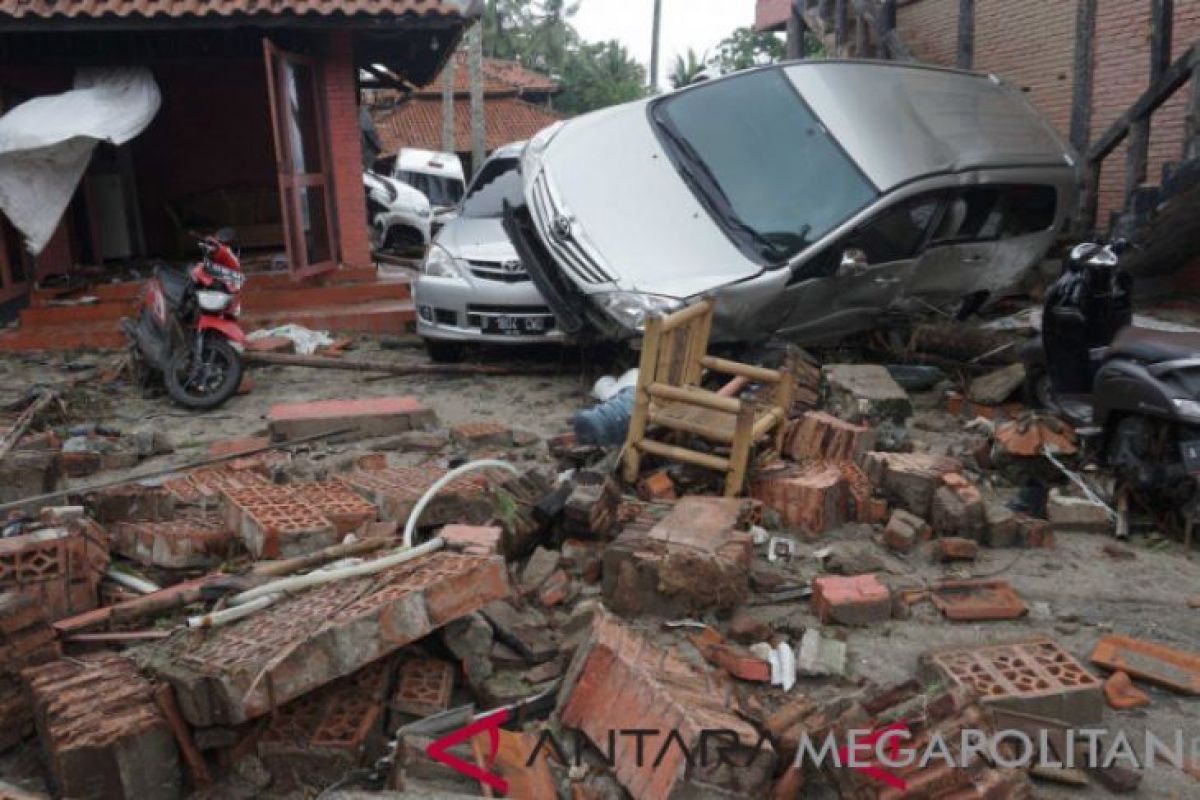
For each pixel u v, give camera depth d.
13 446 5.92
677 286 6.63
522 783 2.80
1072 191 8.26
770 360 6.68
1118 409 5.03
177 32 11.35
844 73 7.76
